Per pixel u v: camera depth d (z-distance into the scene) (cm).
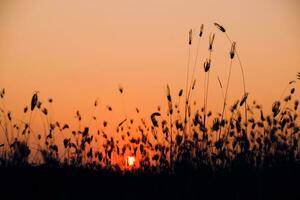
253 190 465
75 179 504
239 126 550
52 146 552
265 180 475
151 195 473
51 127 573
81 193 474
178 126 567
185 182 489
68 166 546
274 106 564
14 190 461
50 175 495
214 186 477
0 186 464
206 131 555
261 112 580
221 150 527
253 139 566
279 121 576
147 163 578
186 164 516
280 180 477
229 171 510
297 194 457
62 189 476
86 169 552
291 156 530
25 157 461
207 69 555
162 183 497
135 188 490
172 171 529
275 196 455
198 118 554
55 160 511
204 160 523
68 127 598
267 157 529
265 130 570
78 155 579
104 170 568
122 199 464
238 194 462
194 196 466
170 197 466
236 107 570
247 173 498
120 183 506
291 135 580
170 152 561
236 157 523
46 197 458
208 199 458
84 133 587
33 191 464
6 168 486
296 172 494
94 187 492
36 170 498
